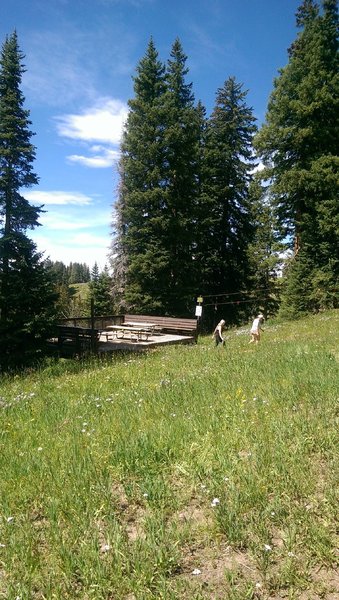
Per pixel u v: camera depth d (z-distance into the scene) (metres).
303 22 30.05
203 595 2.73
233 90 37.41
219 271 38.03
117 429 5.82
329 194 28.48
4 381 13.16
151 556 3.07
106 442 5.29
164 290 31.30
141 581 2.85
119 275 35.91
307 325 22.05
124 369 12.71
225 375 8.93
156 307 31.20
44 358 18.02
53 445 5.50
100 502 3.88
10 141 20.33
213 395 7.29
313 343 12.98
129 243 31.66
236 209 37.94
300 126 29.27
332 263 27.20
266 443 4.90
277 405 6.38
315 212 29.30
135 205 31.97
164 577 2.85
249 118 37.38
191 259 34.03
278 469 4.21
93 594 2.78
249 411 6.17
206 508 3.76
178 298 31.83
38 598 2.81
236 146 37.41
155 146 30.56
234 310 37.91
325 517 3.45
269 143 29.88
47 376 13.56
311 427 5.22
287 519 3.44
